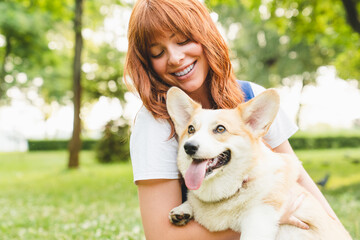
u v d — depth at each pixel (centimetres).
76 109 1407
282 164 234
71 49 1977
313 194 253
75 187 948
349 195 718
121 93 1916
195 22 231
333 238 223
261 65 2417
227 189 219
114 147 1791
